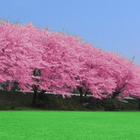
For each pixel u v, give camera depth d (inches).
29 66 888.9
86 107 1096.2
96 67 1191.6
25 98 1029.8
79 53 1144.2
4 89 1082.1
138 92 1307.8
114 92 1311.5
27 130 318.7
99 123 432.8
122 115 669.3
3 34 847.1
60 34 1106.7
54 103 1015.0
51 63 991.0
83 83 1138.0
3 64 821.2
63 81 994.1
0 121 415.8
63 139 265.1
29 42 940.0
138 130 349.1
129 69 1300.4
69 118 513.3
